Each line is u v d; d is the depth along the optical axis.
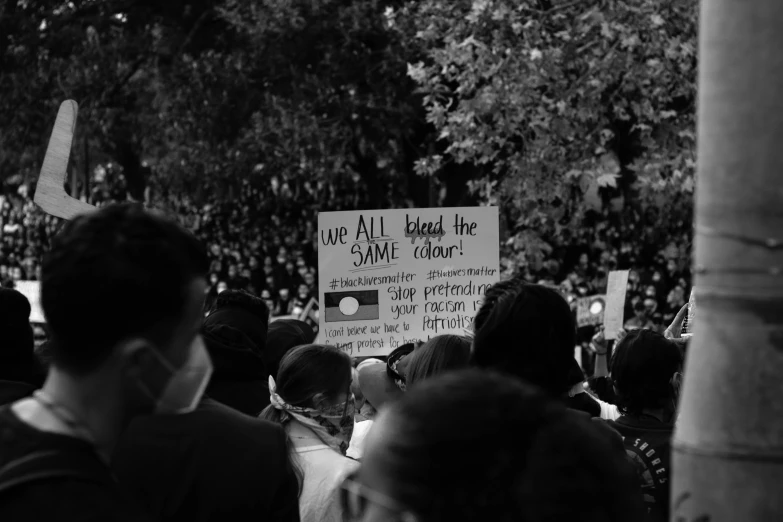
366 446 1.16
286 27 18.62
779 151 1.45
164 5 20.70
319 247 5.88
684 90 14.53
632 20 13.88
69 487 1.46
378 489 1.11
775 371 1.45
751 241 1.46
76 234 1.57
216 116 20.67
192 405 1.64
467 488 1.05
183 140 22.23
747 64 1.46
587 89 14.23
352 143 21.22
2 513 1.44
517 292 2.56
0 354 3.09
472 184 15.62
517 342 2.51
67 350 1.53
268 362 4.32
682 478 1.52
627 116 15.09
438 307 5.95
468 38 14.26
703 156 1.52
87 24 20.67
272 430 2.49
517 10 14.27
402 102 19.22
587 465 1.07
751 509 1.45
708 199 1.50
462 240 5.96
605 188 20.77
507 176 15.53
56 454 1.48
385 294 5.91
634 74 14.13
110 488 1.50
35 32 20.00
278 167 21.20
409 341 5.93
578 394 3.58
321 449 3.15
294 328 4.47
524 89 14.09
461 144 14.76
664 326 18.31
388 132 20.23
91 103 21.02
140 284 1.53
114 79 21.20
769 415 1.45
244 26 18.88
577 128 14.70
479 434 1.06
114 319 1.52
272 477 2.43
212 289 22.00
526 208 15.50
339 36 19.39
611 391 4.47
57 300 1.52
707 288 1.51
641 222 20.61
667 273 19.84
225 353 3.31
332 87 19.58
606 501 1.07
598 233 20.73
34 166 21.58
